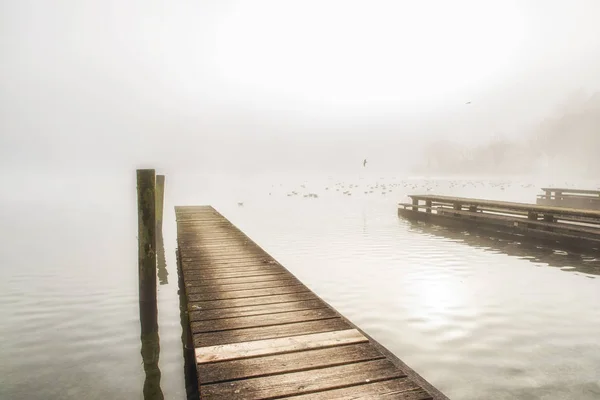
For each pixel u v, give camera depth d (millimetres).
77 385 5723
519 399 5062
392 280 10773
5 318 8312
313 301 6363
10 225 22531
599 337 6992
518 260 13133
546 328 7402
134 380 5883
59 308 8961
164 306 9305
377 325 7613
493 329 7375
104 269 12586
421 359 6191
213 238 12508
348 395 3561
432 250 15031
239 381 3801
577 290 9781
